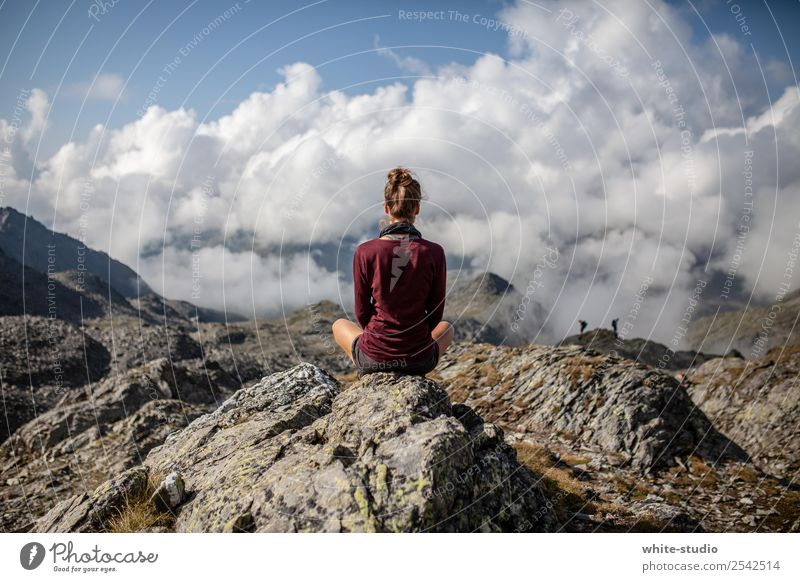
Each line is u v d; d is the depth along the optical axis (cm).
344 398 600
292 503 482
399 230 572
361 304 595
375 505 462
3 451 1677
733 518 923
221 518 509
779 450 1411
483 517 512
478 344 2175
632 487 1003
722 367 2053
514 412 1462
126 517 566
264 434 690
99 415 1823
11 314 12044
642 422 1262
